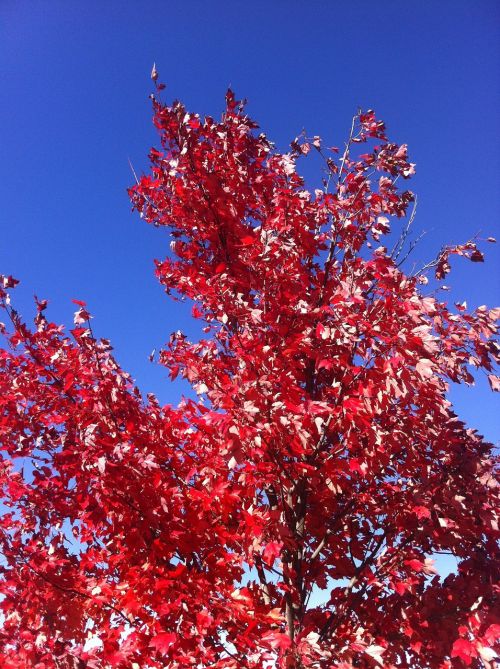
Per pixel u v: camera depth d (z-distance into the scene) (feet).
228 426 11.42
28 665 12.01
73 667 11.89
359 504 16.19
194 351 17.26
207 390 15.79
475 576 14.03
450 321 14.69
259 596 15.23
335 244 17.57
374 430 12.67
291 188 18.31
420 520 15.03
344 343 13.65
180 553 13.80
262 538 12.57
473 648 11.95
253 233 17.71
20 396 14.96
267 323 15.28
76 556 14.92
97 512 13.14
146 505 12.84
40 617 13.12
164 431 14.73
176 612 12.12
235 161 18.57
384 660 12.89
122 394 14.61
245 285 16.67
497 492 13.87
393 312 12.49
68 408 15.02
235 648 12.83
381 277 13.10
